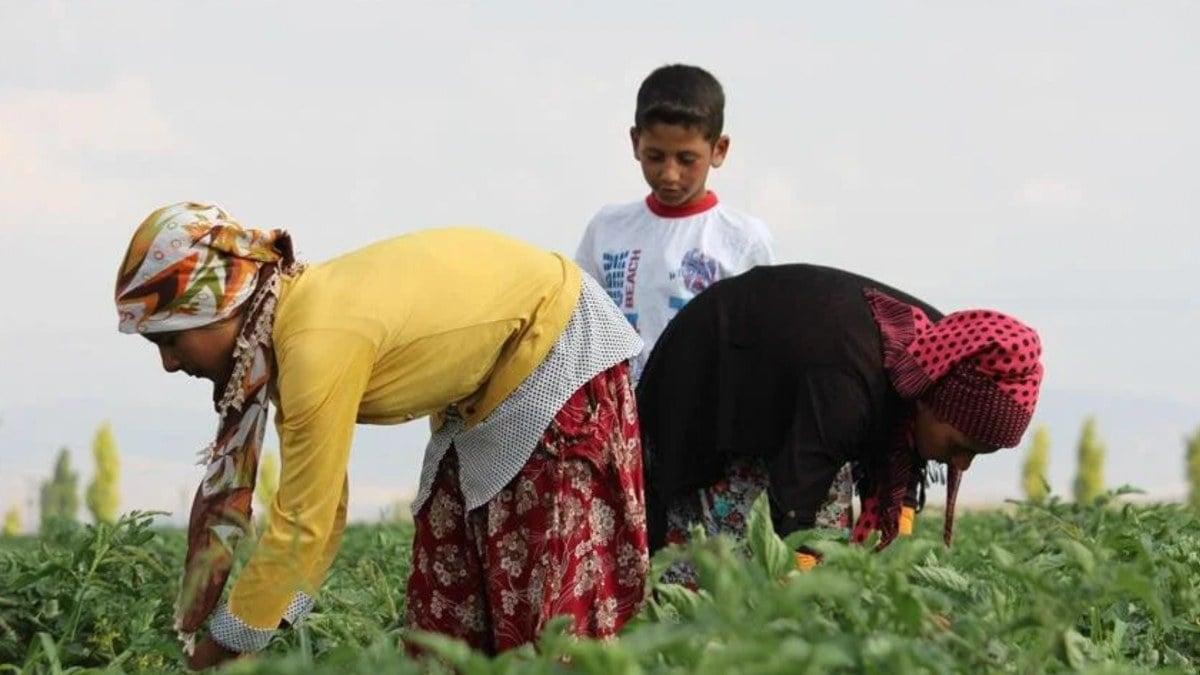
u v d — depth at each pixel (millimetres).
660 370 6793
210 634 5262
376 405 5309
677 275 7992
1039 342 6324
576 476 5539
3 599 6094
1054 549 6398
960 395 6312
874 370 6375
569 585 5508
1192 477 59906
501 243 5543
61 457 56531
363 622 4680
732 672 3297
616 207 8320
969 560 6184
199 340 5121
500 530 5566
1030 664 4094
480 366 5359
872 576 4102
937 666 3715
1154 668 5094
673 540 6844
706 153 7922
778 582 4348
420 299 5246
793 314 6473
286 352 5094
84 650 5910
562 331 5508
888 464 6637
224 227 5066
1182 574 5070
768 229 8117
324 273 5258
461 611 5773
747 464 6648
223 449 5230
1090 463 69500
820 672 3543
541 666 3393
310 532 5184
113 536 6355
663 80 7863
